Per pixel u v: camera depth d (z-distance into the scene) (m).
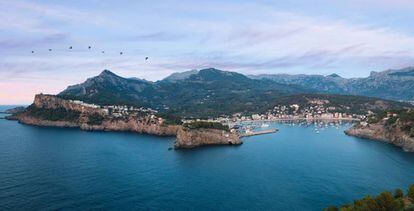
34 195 161.12
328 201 158.25
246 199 161.75
